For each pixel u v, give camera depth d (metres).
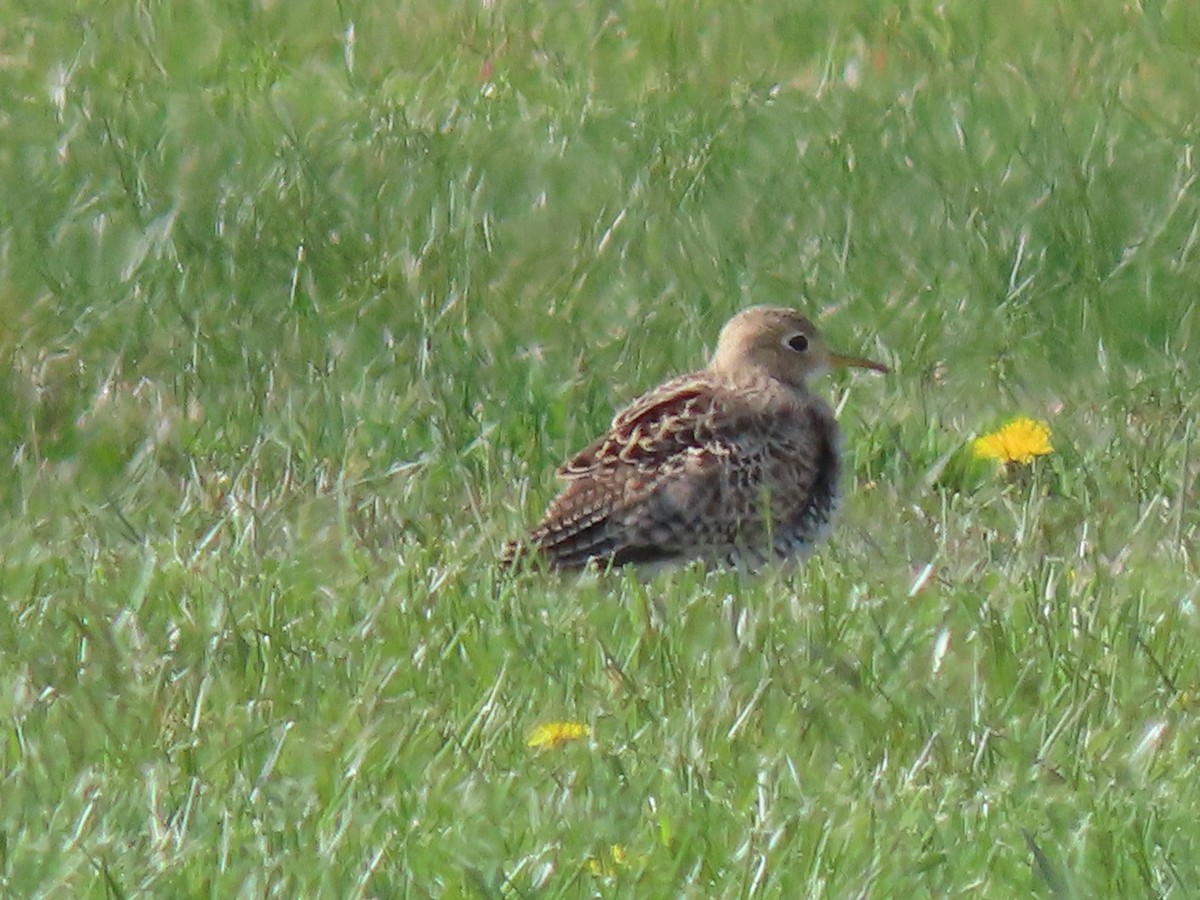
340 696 10.48
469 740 10.02
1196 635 11.18
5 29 22.56
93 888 8.75
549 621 11.13
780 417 12.27
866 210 17.55
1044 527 12.91
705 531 11.95
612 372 15.11
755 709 10.18
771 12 23.19
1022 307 16.08
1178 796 9.58
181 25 22.83
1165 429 14.30
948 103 19.92
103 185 18.06
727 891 8.70
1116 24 22.52
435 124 19.75
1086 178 17.58
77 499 13.34
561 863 8.93
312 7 23.45
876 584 11.80
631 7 23.39
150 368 15.20
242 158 18.72
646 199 17.80
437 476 13.70
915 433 14.38
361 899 8.68
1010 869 8.99
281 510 12.98
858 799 9.45
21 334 15.50
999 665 10.69
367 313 15.81
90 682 10.65
